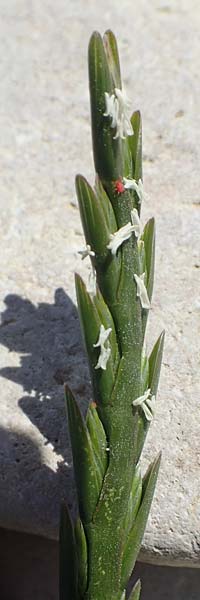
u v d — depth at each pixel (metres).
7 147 0.06
